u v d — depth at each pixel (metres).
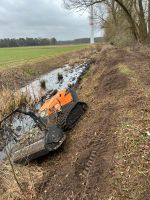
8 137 12.95
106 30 62.94
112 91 15.30
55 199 8.29
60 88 25.77
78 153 10.05
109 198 7.16
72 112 12.98
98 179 8.05
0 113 16.28
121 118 10.85
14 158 10.80
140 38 36.72
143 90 13.68
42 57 50.50
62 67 43.91
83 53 58.62
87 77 26.27
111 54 32.34
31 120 15.75
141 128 9.62
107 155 8.84
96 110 13.42
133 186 7.25
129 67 19.84
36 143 10.69
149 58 25.05
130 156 8.30
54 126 11.27
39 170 10.33
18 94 17.89
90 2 29.59
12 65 36.47
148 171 7.56
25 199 8.91
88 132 11.28
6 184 9.71
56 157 10.84
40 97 18.66
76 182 8.46
